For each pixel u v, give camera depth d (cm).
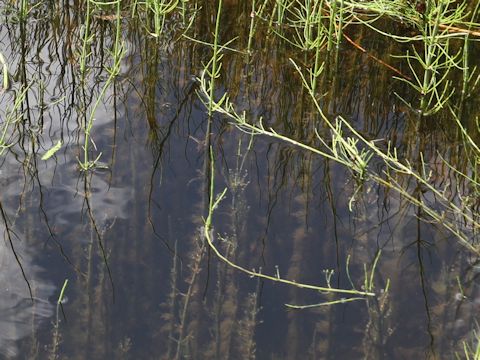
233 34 322
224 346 190
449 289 206
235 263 211
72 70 294
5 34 316
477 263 214
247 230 221
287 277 208
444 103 281
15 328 190
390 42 321
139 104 273
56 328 191
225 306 200
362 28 327
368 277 209
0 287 200
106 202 227
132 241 215
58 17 328
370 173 247
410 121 277
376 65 307
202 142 254
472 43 317
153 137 255
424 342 192
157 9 304
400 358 188
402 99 282
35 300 197
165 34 319
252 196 232
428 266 213
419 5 314
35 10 330
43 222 219
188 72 295
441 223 227
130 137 255
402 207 232
